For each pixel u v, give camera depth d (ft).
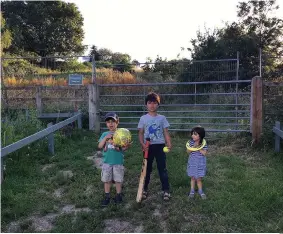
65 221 9.04
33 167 13.43
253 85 17.07
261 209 9.29
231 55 35.06
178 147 17.08
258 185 10.91
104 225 8.92
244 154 16.07
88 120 22.12
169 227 8.65
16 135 16.65
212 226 8.61
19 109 22.22
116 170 10.03
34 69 42.93
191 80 32.55
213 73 31.81
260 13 42.24
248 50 35.50
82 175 12.73
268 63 29.27
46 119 22.43
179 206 9.77
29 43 72.23
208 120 22.90
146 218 9.24
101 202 10.16
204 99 28.40
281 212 9.29
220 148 17.39
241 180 11.85
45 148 15.93
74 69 53.78
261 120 16.98
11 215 9.33
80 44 82.23
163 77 35.60
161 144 10.63
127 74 35.78
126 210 9.66
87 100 22.15
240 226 8.63
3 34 48.34
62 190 11.50
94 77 21.25
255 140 17.01
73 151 16.35
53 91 25.75
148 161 10.70
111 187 11.45
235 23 41.16
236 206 9.50
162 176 10.53
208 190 10.99
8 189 10.86
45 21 73.92
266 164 14.12
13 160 13.53
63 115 21.93
